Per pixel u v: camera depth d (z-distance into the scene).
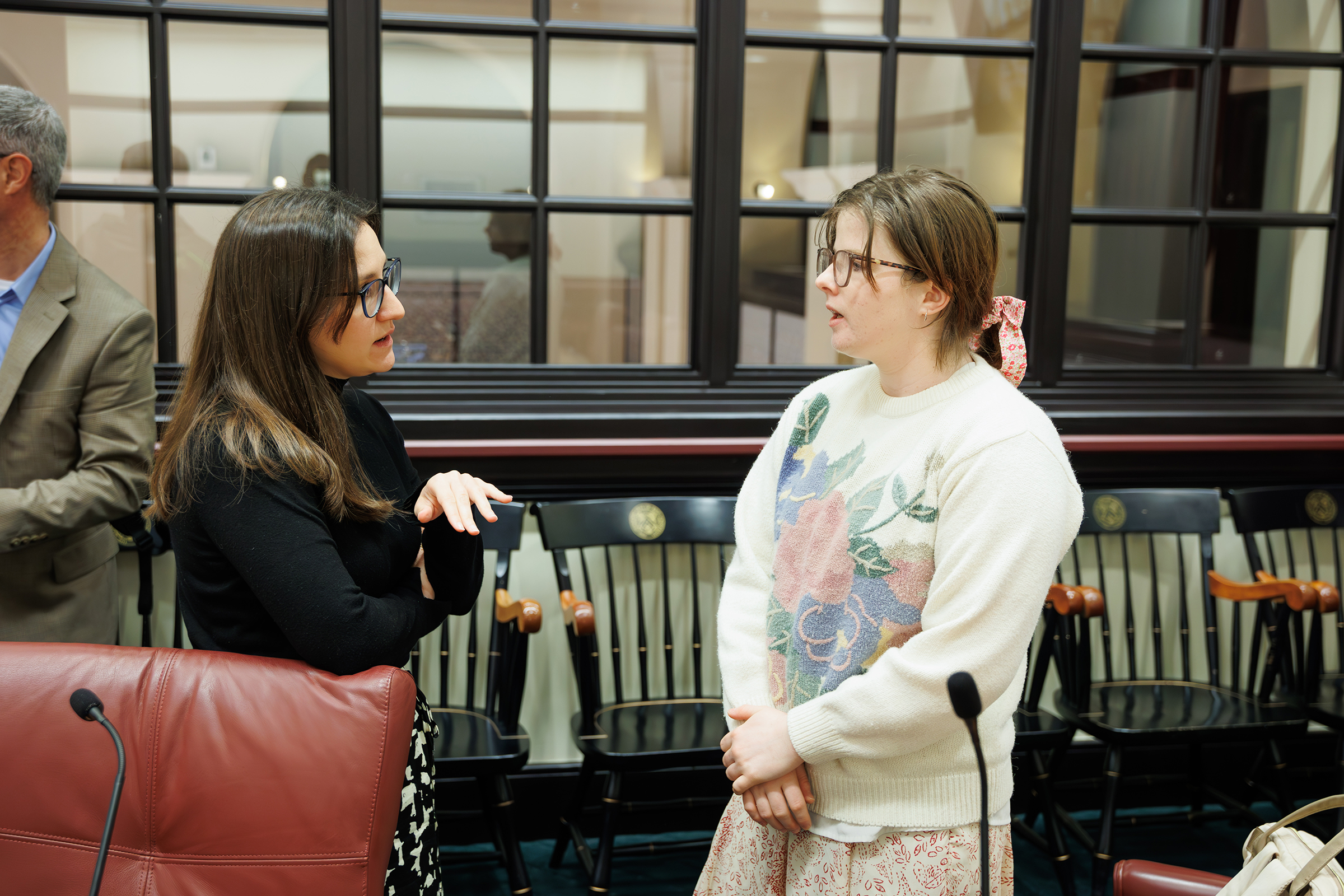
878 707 1.15
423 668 2.60
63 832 1.12
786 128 2.71
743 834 1.38
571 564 2.63
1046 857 2.60
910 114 2.75
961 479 1.16
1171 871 1.36
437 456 2.48
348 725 1.12
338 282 1.17
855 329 1.23
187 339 2.55
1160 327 2.95
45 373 1.76
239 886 1.10
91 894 0.89
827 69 2.69
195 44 2.46
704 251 2.69
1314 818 2.57
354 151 2.49
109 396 1.80
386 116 2.55
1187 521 2.64
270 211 1.18
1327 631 2.91
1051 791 2.41
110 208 2.48
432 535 1.34
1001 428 1.15
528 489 2.57
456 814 2.54
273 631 1.20
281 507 1.12
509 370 2.66
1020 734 2.30
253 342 1.16
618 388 2.70
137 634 2.46
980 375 1.23
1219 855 2.58
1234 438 2.76
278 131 2.53
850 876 1.23
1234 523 2.68
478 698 2.60
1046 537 1.13
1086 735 2.86
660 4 2.62
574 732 2.33
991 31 2.75
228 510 1.11
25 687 1.15
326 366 1.26
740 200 2.67
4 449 1.76
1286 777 2.53
